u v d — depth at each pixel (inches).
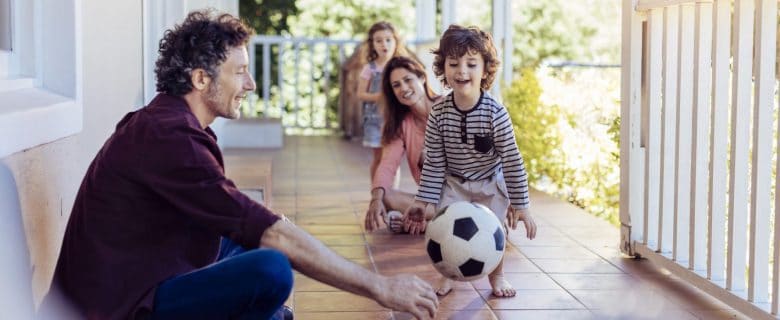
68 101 119.0
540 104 270.7
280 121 379.9
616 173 242.7
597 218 214.8
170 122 90.0
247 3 649.6
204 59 93.0
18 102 103.3
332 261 90.2
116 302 88.7
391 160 189.8
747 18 133.0
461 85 141.6
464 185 151.6
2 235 88.8
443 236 123.5
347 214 221.1
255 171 233.5
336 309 135.9
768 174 127.0
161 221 90.7
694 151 148.4
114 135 92.4
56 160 115.3
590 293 147.9
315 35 655.8
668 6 156.6
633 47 169.3
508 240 189.3
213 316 89.7
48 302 93.2
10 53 115.9
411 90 185.2
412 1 660.7
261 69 581.9
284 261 88.9
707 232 149.7
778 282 120.7
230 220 88.4
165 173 88.5
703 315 136.3
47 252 109.8
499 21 305.4
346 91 434.9
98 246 89.3
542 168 266.5
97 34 150.9
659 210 161.6
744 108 133.8
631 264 168.7
